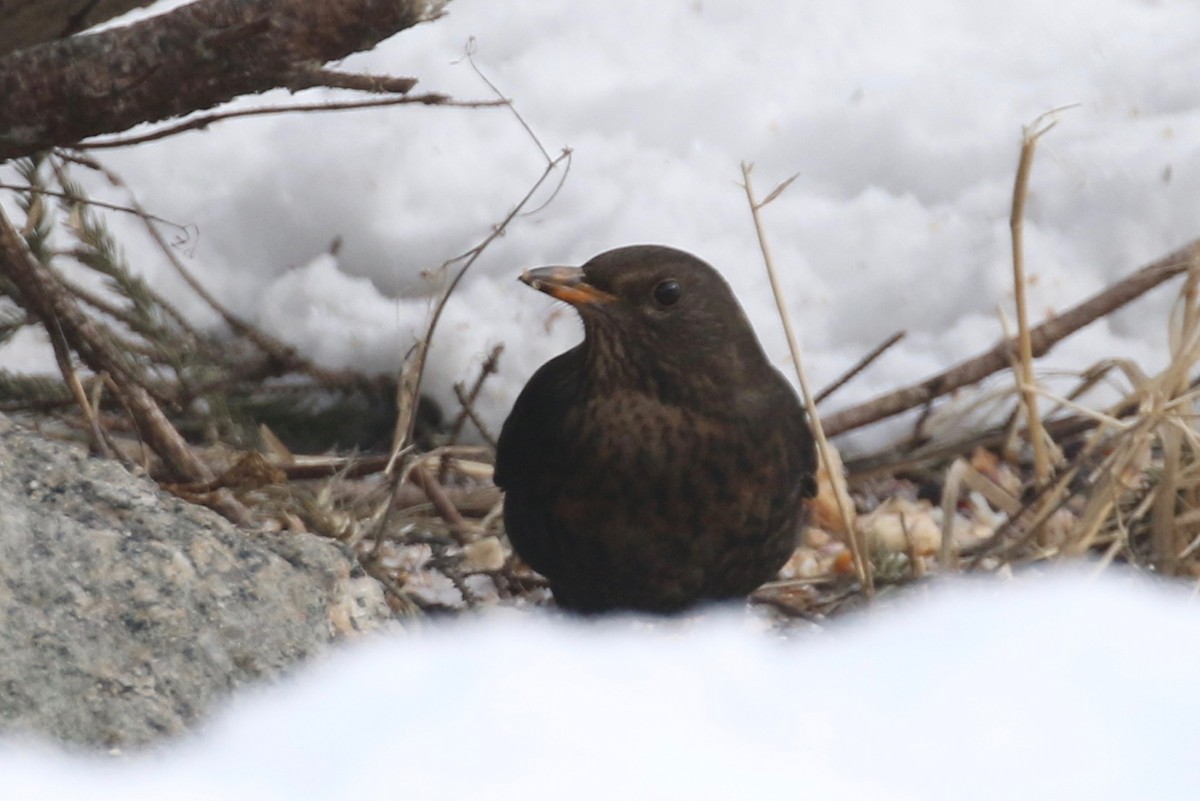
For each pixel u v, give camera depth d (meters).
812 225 13.74
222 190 13.68
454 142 13.90
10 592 6.60
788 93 14.73
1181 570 10.10
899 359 13.08
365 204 13.51
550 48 14.82
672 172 13.99
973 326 13.23
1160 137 14.20
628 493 8.84
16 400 10.91
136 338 12.50
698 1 15.45
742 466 8.91
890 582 9.97
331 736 6.42
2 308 11.18
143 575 6.81
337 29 8.21
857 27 15.55
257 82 8.44
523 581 10.23
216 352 12.47
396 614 9.17
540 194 13.67
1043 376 11.80
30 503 6.93
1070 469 10.29
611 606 9.32
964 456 12.07
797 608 10.07
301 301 13.05
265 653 6.79
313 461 10.92
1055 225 13.83
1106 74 15.04
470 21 15.00
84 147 9.49
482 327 12.88
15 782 6.04
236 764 6.29
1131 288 11.94
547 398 9.06
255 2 8.21
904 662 7.33
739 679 7.14
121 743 6.30
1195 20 15.73
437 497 10.80
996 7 15.90
